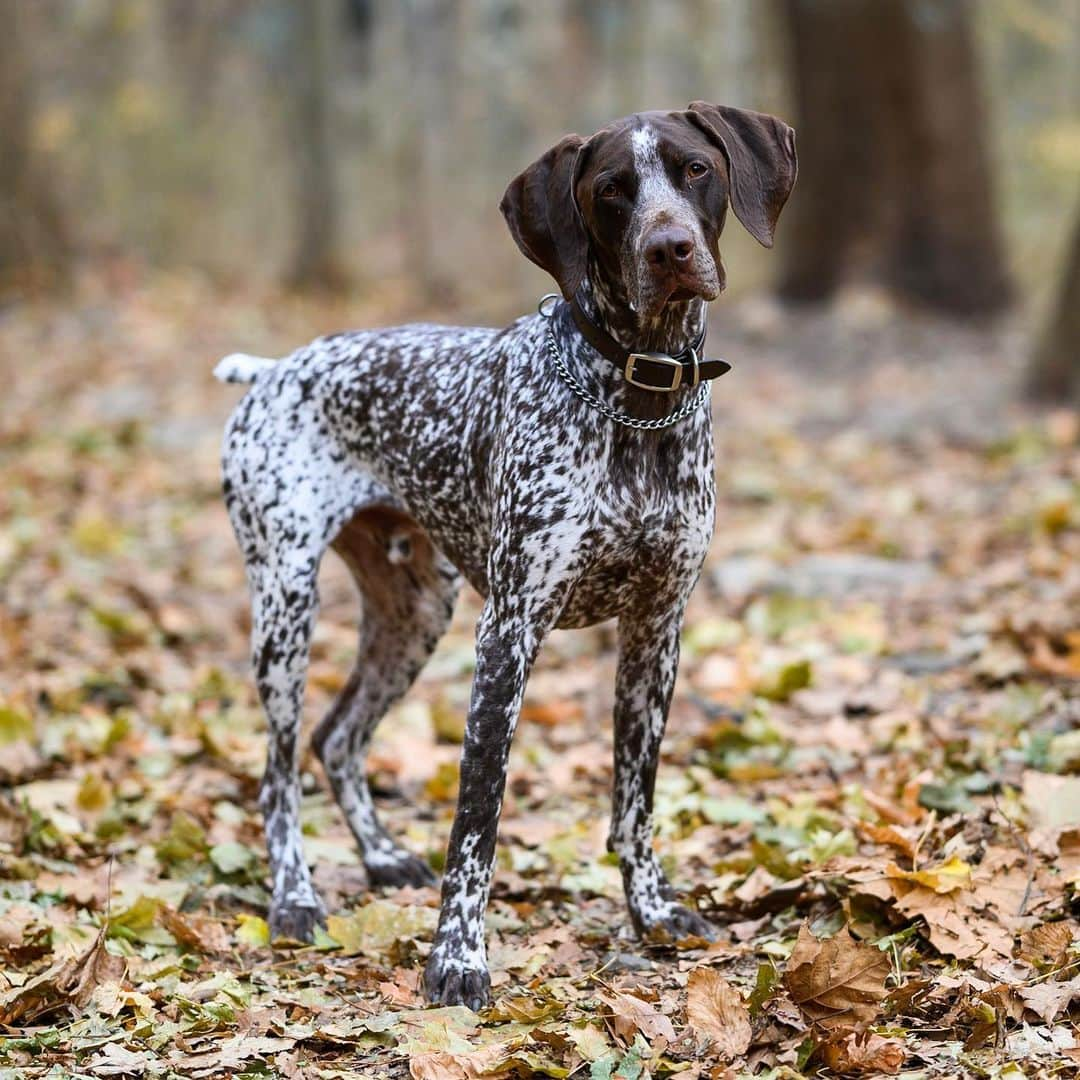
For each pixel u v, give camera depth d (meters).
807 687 9.20
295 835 6.80
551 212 5.60
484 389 6.17
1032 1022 5.10
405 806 8.26
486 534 6.25
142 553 13.05
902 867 6.21
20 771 8.09
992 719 8.16
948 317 23.56
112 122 36.28
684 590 6.03
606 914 6.61
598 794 8.14
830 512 13.56
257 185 38.97
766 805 7.70
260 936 6.46
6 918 6.13
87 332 23.31
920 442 15.75
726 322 22.94
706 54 42.66
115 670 10.02
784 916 6.19
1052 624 9.38
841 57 23.36
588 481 5.68
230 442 7.02
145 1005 5.56
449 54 42.88
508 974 5.95
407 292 34.12
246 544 6.96
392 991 5.71
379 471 6.70
